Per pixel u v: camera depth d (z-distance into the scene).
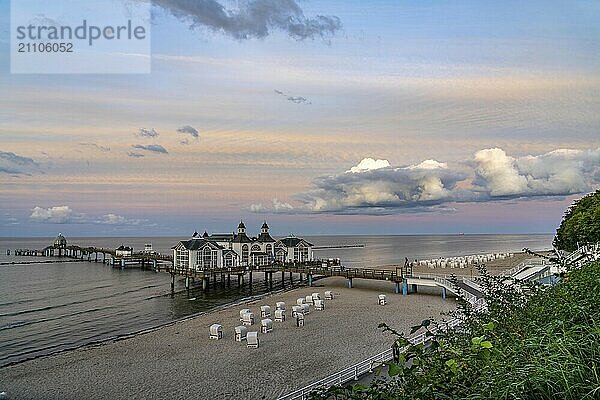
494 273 74.56
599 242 19.67
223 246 86.31
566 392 5.59
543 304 10.59
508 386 5.88
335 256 173.75
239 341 39.66
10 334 47.50
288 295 66.31
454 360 7.11
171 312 57.72
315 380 29.62
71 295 75.56
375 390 7.50
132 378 31.73
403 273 66.06
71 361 35.97
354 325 44.53
